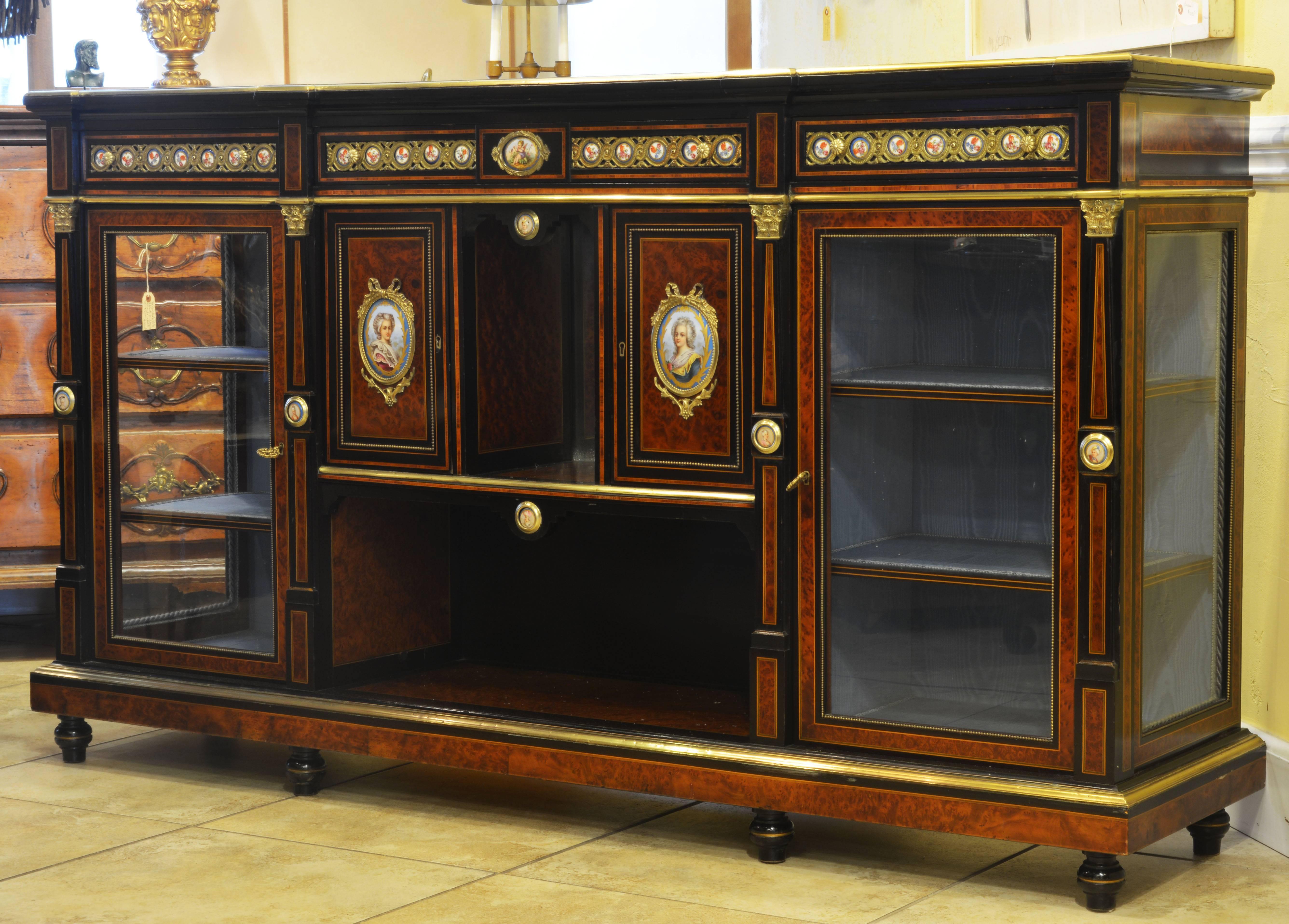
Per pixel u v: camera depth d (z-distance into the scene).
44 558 4.73
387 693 3.42
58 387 3.65
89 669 3.66
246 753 3.76
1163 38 3.20
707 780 3.03
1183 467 2.95
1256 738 3.11
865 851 3.07
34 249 4.59
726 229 2.96
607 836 3.16
